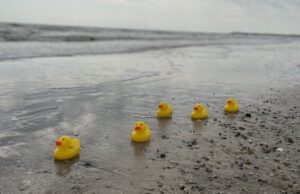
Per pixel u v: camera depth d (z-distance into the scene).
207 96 1.82
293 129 1.22
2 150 0.97
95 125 1.25
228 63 3.66
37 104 1.53
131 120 1.33
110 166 0.87
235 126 1.26
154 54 4.69
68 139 0.94
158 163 0.90
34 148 1.00
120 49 5.29
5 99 1.60
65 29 10.62
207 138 1.11
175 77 2.48
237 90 2.00
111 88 1.96
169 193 0.73
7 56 3.44
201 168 0.86
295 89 2.04
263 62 3.86
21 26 9.45
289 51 6.33
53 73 2.47
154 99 1.71
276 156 0.95
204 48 6.75
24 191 0.73
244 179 0.80
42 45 4.93
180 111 1.49
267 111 1.49
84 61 3.40
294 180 0.79
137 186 0.76
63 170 0.85
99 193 0.73
